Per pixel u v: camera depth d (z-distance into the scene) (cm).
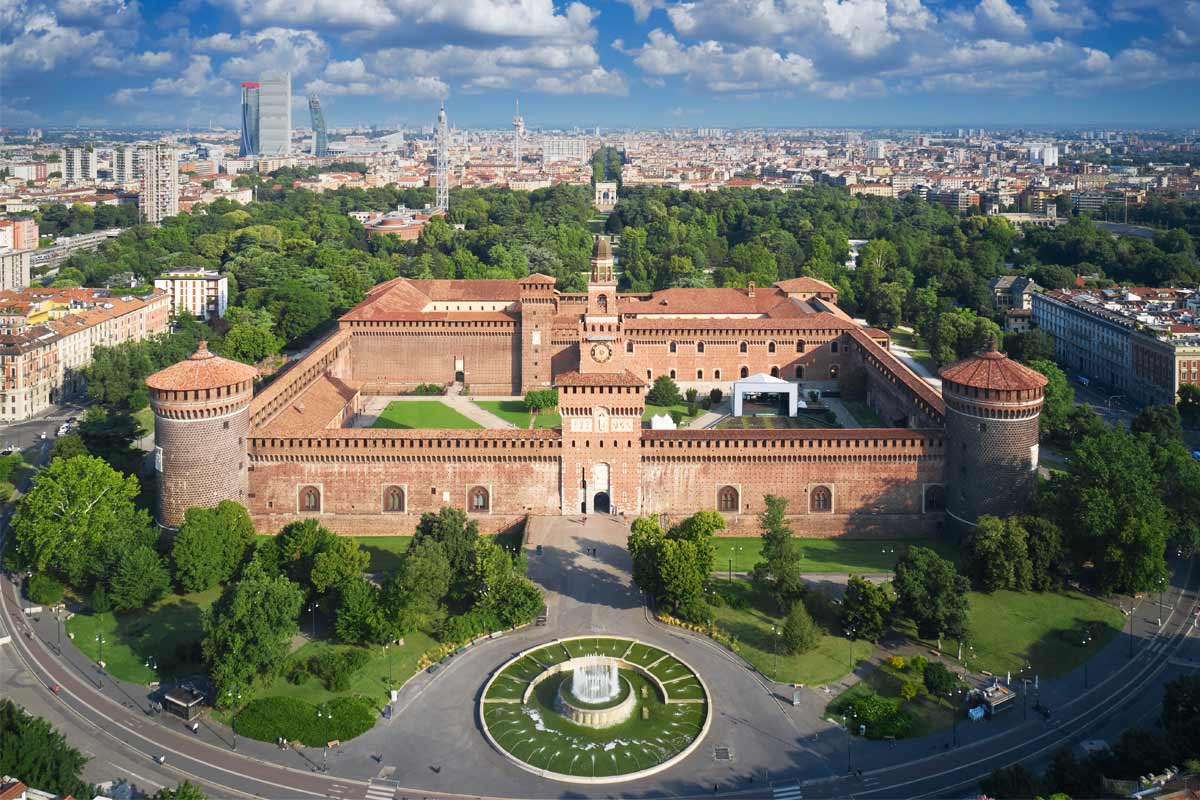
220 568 14538
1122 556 14300
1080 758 10838
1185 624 14000
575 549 15875
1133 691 12325
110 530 14712
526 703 11994
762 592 14738
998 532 14675
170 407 15325
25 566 15200
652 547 14000
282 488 16688
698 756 11056
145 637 13550
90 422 19488
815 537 16838
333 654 12694
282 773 10769
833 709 11925
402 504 16825
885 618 13388
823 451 16650
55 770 9644
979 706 11906
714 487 16838
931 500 16825
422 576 13288
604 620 13938
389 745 11269
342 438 16562
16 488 19425
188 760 10969
